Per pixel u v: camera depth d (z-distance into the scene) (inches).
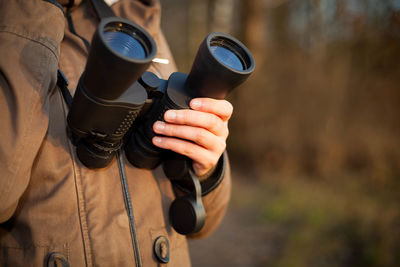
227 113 36.2
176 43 463.5
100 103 29.9
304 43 280.2
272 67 289.7
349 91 262.4
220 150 38.2
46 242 33.2
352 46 259.6
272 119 281.9
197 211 38.9
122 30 30.0
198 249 158.7
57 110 36.0
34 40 32.6
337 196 208.8
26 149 30.7
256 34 299.9
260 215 193.8
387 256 136.2
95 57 26.9
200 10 444.8
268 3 301.6
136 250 36.5
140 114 36.9
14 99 30.4
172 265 40.0
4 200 29.8
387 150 248.8
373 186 227.8
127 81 28.1
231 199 218.7
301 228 168.1
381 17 245.6
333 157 257.4
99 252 34.3
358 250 145.2
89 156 34.4
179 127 35.5
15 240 33.9
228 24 343.9
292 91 275.1
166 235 40.3
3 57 30.6
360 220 170.2
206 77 33.9
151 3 46.0
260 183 248.5
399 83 250.7
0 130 29.7
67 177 34.7
